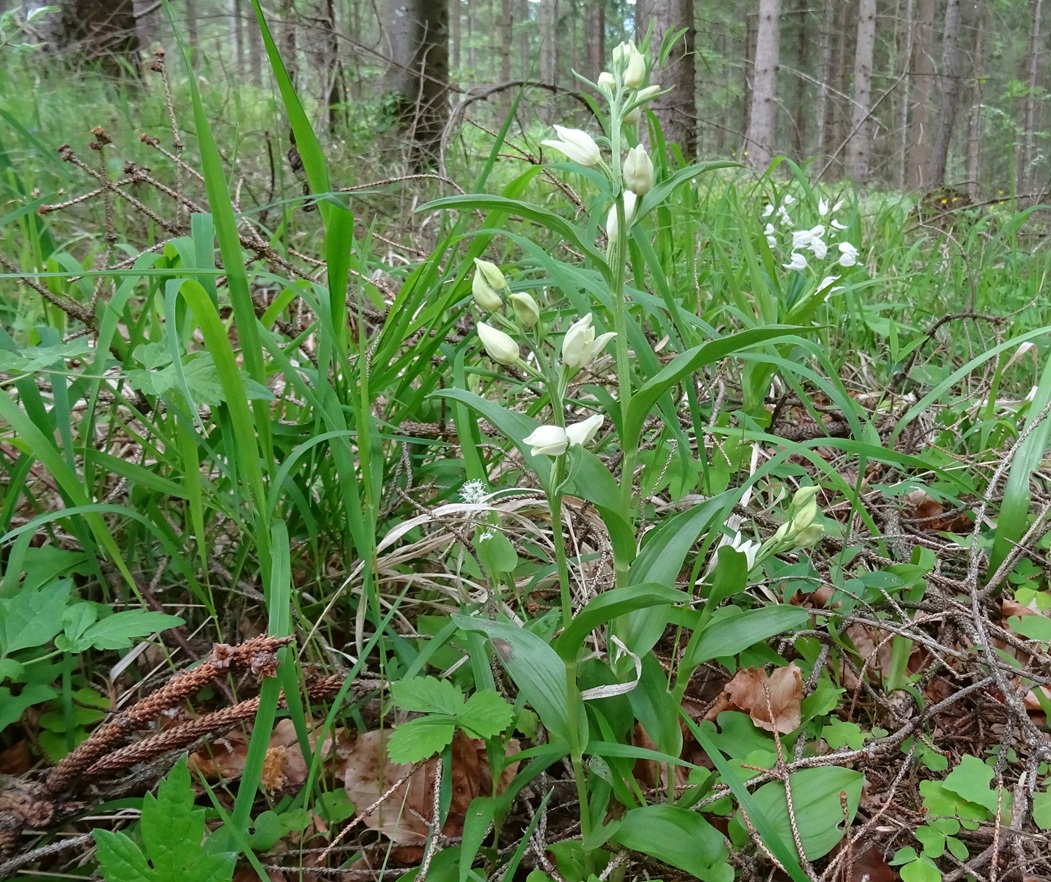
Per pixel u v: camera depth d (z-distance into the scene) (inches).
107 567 15.5
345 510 15.5
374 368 16.6
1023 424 23.7
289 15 54.6
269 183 39.0
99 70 53.5
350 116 54.4
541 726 13.8
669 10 75.9
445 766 12.4
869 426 20.0
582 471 11.4
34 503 15.8
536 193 43.2
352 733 14.2
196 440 13.4
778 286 27.2
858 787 11.9
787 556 18.2
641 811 11.4
